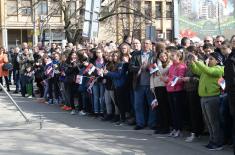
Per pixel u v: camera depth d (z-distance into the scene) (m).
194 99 9.67
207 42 10.38
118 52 12.01
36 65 18.39
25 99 18.50
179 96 10.06
